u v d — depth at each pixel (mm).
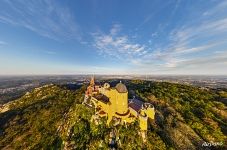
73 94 137000
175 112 93562
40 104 134375
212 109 104188
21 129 105438
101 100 83688
